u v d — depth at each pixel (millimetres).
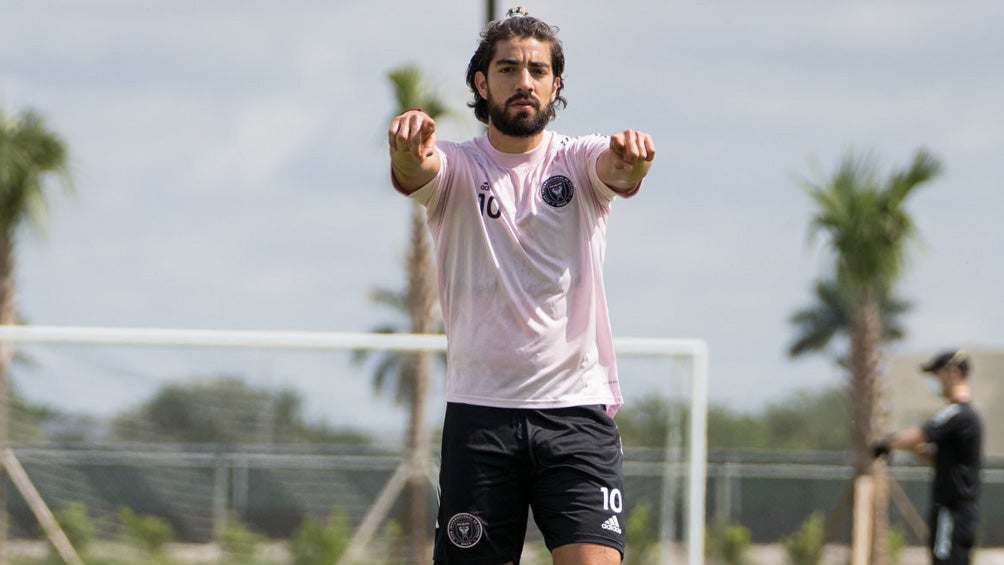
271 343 35125
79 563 36688
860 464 61750
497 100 15367
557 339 15617
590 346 15891
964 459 37812
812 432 175750
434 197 15477
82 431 37281
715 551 60125
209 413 37969
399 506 38031
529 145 15641
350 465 38188
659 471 36469
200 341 35156
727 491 61688
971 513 37781
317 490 38000
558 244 15516
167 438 37719
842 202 60656
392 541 37938
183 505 37594
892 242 60812
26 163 60719
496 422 15703
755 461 77688
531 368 15609
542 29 15570
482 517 15766
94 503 37219
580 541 15516
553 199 15477
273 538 37750
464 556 15828
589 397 15891
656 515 36406
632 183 15312
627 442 36406
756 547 75375
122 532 37125
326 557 37438
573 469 15656
